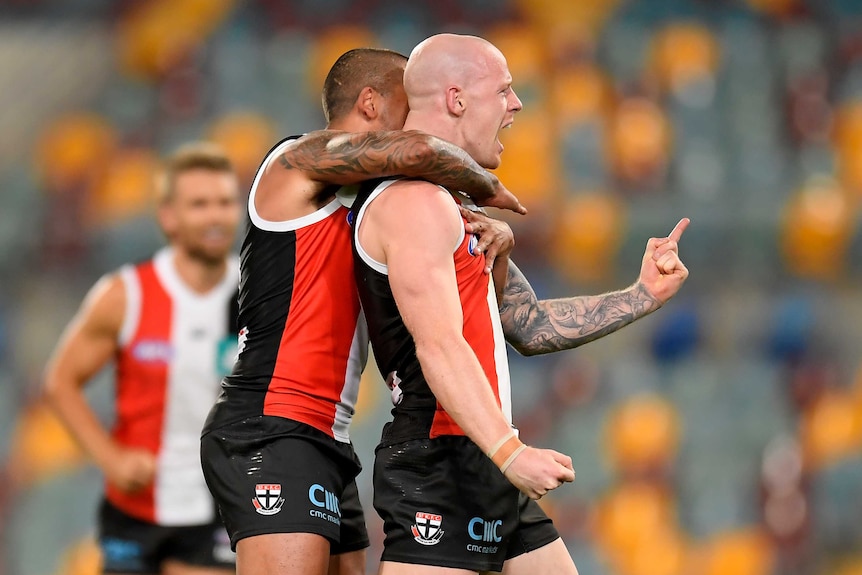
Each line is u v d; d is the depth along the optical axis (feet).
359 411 114.11
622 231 135.85
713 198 145.18
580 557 107.76
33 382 126.41
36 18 191.93
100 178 153.17
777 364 127.13
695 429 120.57
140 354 56.03
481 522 34.47
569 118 159.22
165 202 56.49
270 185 36.63
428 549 34.09
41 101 172.14
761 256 135.74
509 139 153.17
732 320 130.11
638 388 122.62
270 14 184.55
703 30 180.75
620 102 164.76
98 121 165.89
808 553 111.34
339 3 185.16
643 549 109.29
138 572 54.90
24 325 130.62
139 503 54.95
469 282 34.17
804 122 167.02
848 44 179.83
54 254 134.92
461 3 185.88
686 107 166.09
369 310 35.42
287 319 36.27
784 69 175.32
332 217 36.32
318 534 35.22
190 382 56.13
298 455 35.58
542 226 135.95
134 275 56.75
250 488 35.27
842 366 126.62
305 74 171.53
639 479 115.96
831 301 132.36
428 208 33.17
